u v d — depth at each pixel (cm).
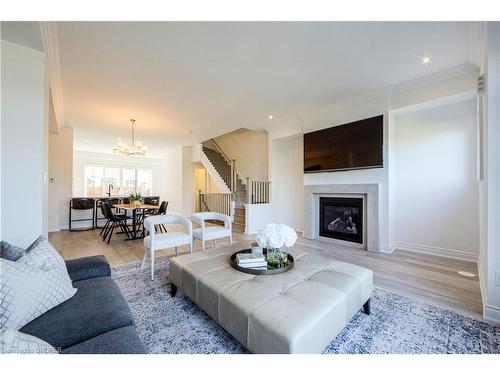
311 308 136
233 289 161
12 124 214
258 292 156
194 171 859
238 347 154
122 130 617
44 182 262
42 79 229
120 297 148
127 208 492
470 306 206
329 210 467
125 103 420
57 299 132
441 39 244
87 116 494
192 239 317
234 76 324
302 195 558
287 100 408
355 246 413
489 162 186
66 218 609
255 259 201
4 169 210
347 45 255
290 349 113
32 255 143
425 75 322
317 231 480
